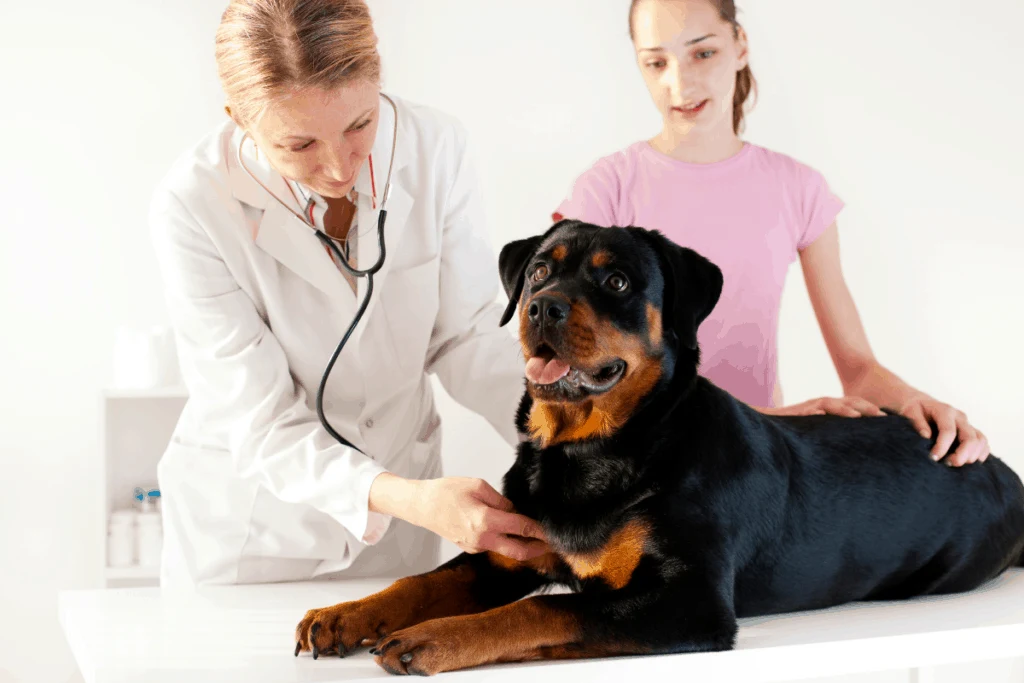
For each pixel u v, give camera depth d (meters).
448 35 3.51
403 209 1.93
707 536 1.42
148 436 3.33
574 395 1.48
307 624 1.40
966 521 1.77
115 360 3.27
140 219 3.47
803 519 1.59
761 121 3.54
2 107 3.38
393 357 2.02
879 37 3.57
